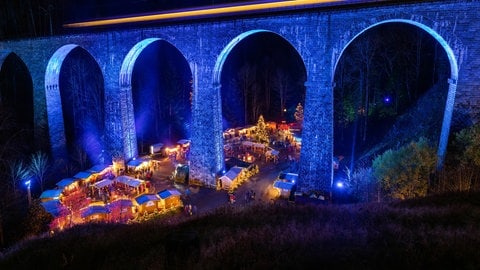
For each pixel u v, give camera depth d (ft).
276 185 116.16
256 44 222.48
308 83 103.65
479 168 80.07
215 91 121.08
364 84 163.84
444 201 68.95
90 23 153.17
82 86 192.54
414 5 87.61
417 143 90.63
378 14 91.40
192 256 43.39
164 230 62.23
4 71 199.21
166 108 205.05
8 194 119.14
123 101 139.54
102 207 108.06
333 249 42.93
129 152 145.18
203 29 115.44
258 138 172.96
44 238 72.79
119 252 53.83
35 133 158.81
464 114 87.71
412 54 156.15
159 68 206.18
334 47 98.27
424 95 140.87
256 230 53.83
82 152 160.25
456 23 84.94
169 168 150.51
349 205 72.84
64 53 151.43
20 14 178.60
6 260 62.49
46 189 135.74
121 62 132.67
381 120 156.66
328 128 104.22
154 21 135.95
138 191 126.31
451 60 89.81
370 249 42.70
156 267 42.86
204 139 125.80
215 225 61.87
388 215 59.72
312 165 107.96
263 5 112.37
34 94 155.84
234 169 131.54
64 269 52.75
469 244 41.96
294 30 102.12
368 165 125.08
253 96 214.28
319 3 104.27
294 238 47.55
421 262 38.47
